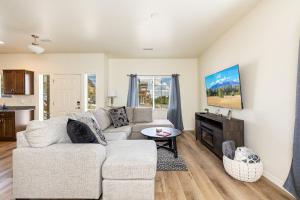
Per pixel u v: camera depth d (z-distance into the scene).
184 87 6.19
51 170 1.91
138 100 6.19
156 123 4.63
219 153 3.29
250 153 2.56
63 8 2.77
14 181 1.93
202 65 5.58
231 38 3.55
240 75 3.22
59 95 5.49
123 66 6.16
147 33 3.83
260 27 2.63
